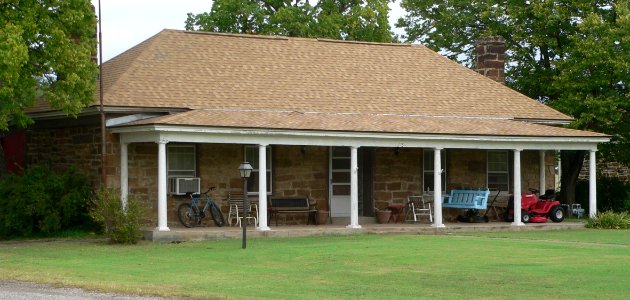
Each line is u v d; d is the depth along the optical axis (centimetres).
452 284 1664
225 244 2470
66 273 1836
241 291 1576
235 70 3103
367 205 3188
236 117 2753
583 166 4488
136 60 2984
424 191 3244
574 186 3975
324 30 4288
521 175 3412
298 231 2750
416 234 2848
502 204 3306
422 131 2898
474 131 2991
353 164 2833
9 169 3136
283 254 2183
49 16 2545
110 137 2755
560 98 3800
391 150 3200
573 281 1694
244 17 4303
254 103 2948
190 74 2997
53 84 2589
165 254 2227
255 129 2670
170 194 2853
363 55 3444
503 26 4156
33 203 2719
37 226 2802
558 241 2553
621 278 1733
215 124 2620
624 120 3806
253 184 2988
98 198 2647
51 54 2503
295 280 1723
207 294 1532
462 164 3309
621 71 3597
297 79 3159
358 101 3133
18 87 2467
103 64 3194
